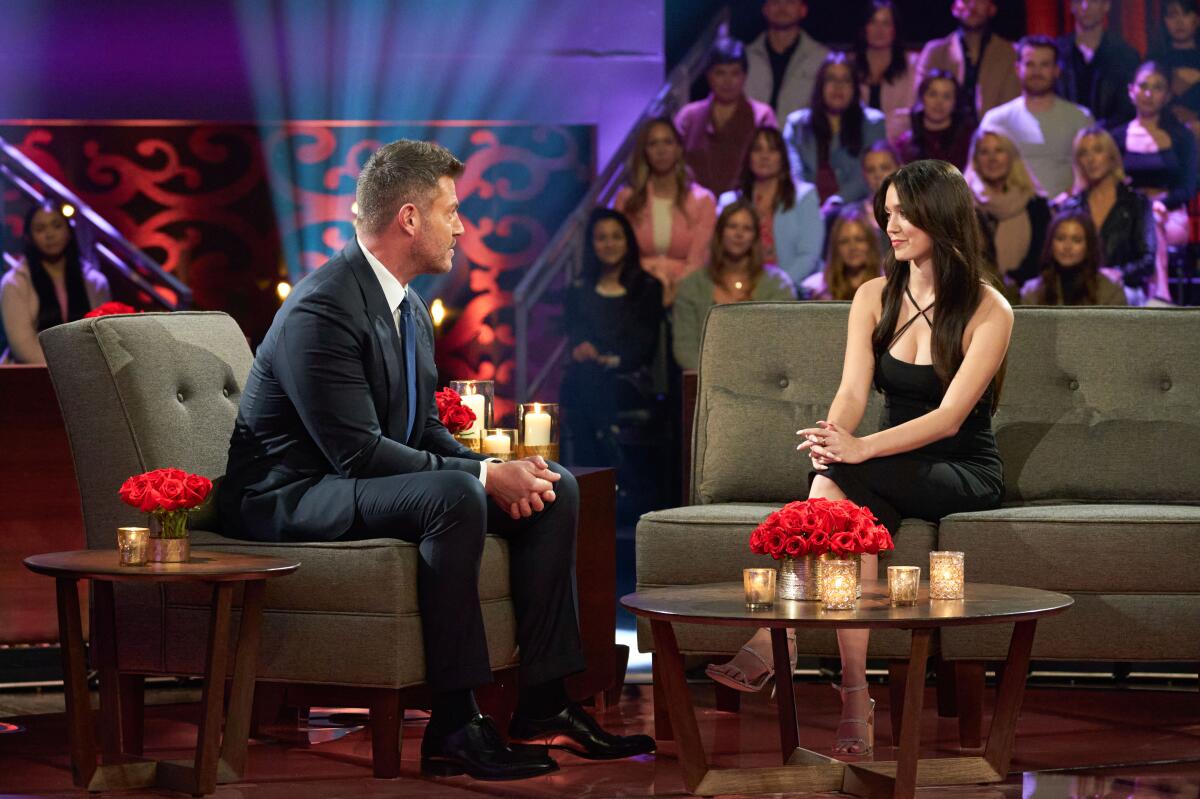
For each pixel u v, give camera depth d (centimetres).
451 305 2731
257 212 2747
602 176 2525
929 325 1133
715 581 1077
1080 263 2439
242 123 2731
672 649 871
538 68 2734
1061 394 1241
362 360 1002
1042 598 841
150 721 1132
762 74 2475
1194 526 1038
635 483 2450
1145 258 2430
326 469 1004
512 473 982
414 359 1039
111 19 2677
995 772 905
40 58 2670
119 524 1026
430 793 896
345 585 938
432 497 940
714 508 1138
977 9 2442
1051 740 1043
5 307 2606
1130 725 1095
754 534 845
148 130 2711
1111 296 2439
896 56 2458
